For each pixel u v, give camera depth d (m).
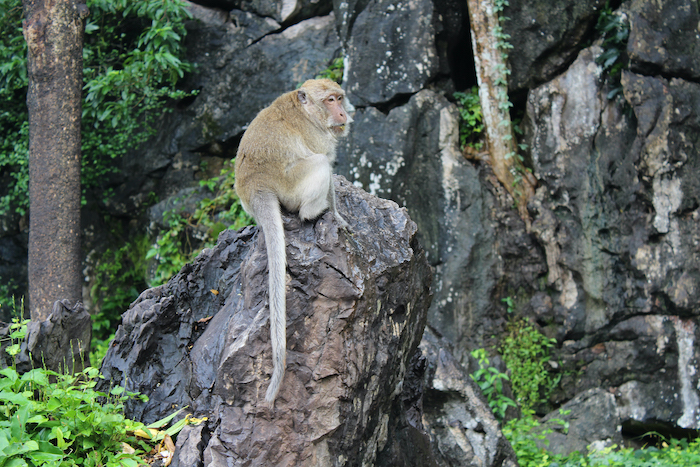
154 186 11.31
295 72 10.45
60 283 8.42
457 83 9.87
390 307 4.46
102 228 11.53
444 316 8.89
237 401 3.86
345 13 9.52
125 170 11.35
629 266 8.41
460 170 9.05
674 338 8.30
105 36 11.01
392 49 9.17
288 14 10.71
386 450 4.77
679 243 8.22
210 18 11.14
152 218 10.84
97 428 3.96
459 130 9.38
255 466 3.75
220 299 4.81
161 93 10.40
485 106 8.98
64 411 3.96
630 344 8.45
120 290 11.20
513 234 9.13
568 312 8.74
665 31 8.30
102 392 4.42
